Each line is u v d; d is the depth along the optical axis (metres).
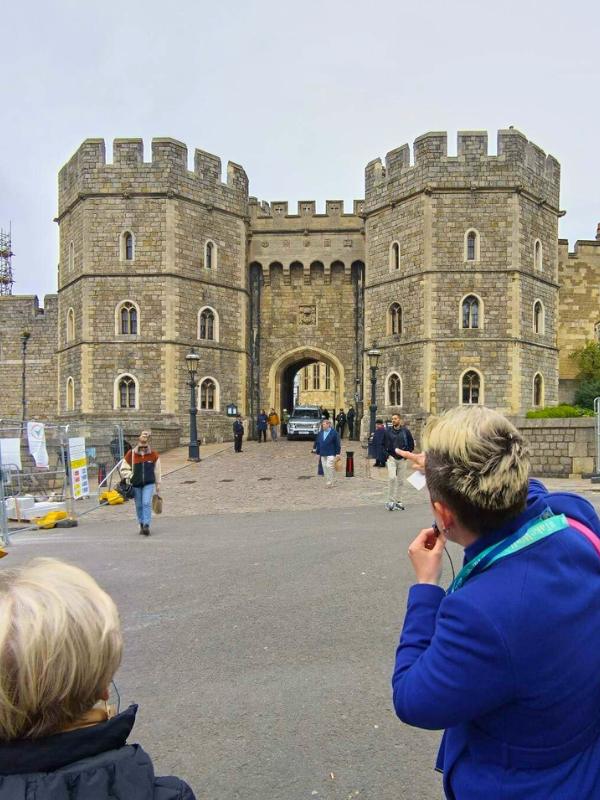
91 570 8.74
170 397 33.53
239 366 36.97
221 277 36.16
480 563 1.86
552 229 34.56
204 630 6.13
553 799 1.68
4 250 60.34
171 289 33.62
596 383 37.44
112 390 33.75
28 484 17.39
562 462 19.20
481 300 32.06
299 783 3.61
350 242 39.50
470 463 1.85
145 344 33.66
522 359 32.22
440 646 1.74
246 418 37.00
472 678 1.66
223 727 4.25
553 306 34.66
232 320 36.69
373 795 3.48
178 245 33.97
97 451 20.36
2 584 1.54
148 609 6.85
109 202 33.84
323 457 18.92
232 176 36.72
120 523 13.41
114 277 33.84
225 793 3.52
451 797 1.87
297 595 7.19
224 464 25.09
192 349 32.09
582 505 2.10
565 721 1.70
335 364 39.88
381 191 34.81
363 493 17.08
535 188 33.06
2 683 1.40
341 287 39.97
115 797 1.44
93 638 1.49
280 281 40.31
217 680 4.99
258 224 40.09
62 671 1.43
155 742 4.08
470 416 1.97
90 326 33.91
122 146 33.75
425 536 2.19
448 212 32.22
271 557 9.21
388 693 4.71
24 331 43.53
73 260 35.38
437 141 32.16
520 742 1.72
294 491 17.92
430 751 3.93
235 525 12.59
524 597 1.70
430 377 32.00
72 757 1.45
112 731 1.51
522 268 32.22
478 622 1.68
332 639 5.79
